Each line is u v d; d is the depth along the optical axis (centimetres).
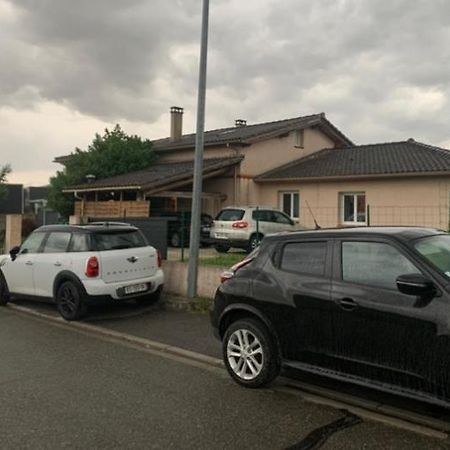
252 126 2978
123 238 971
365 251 505
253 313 567
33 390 555
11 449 414
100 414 488
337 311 500
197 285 1068
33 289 1009
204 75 1029
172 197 2367
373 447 420
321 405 514
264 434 444
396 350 458
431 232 524
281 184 2434
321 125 2820
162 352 721
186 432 448
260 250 595
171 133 3175
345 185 2203
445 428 458
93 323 906
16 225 1912
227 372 624
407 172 1980
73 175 2759
